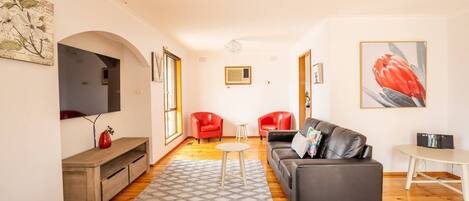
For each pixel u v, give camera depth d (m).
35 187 1.88
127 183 3.04
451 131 3.43
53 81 2.04
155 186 3.21
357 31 3.50
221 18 3.56
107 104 3.28
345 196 2.27
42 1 1.88
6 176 1.66
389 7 3.13
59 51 2.39
